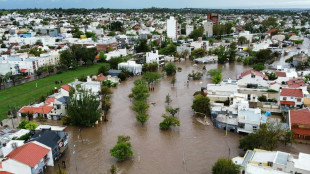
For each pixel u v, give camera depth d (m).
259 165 57.69
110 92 134.12
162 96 134.62
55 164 75.31
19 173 64.88
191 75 165.50
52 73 183.38
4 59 180.62
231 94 116.06
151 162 76.38
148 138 90.94
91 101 100.69
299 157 58.38
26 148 68.44
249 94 118.00
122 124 102.50
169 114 110.94
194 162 76.06
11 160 64.25
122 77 165.62
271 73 150.50
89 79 145.62
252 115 92.31
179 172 71.44
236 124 92.62
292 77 139.12
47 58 193.75
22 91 141.25
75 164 75.69
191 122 103.12
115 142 88.44
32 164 65.06
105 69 172.25
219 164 64.12
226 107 104.00
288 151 79.56
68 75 175.62
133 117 109.12
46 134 77.88
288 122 91.38
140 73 184.88
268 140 75.50
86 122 98.12
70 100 102.06
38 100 124.75
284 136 79.88
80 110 97.88
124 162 76.56
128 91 144.50
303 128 86.31
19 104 121.75
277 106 108.50
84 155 80.56
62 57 190.38
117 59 192.75
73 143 88.12
